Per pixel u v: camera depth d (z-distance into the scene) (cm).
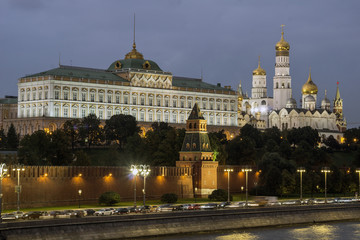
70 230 18138
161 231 19950
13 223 17275
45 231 17688
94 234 18562
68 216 19738
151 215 19900
